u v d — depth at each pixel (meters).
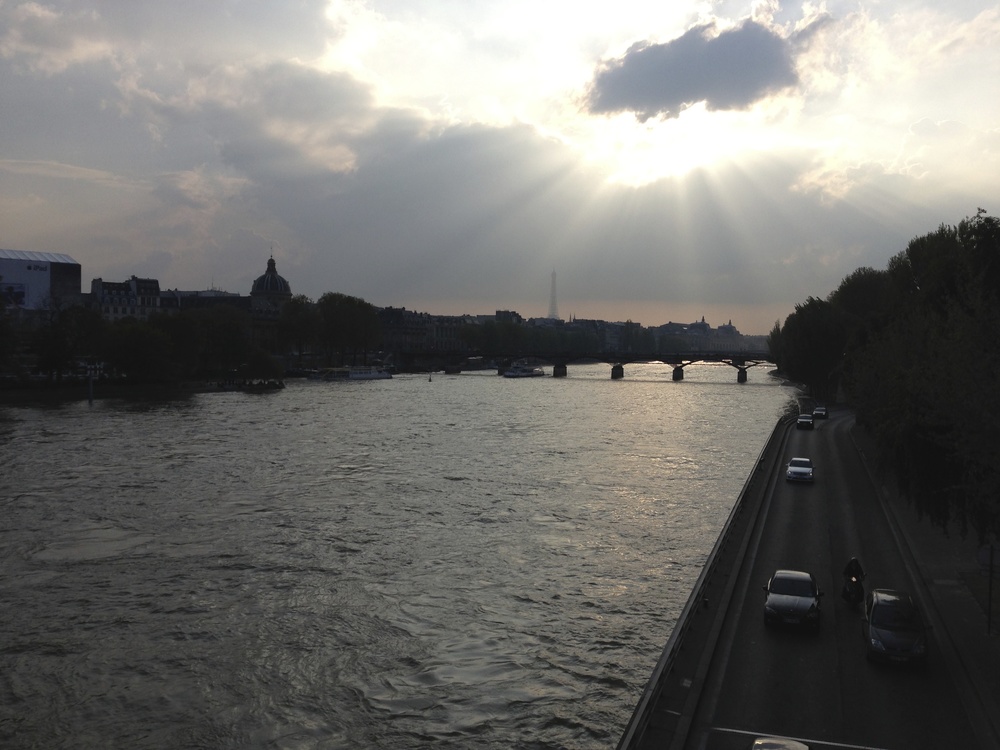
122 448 113.44
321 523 71.62
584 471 96.81
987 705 30.72
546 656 44.25
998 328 38.66
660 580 56.03
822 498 68.81
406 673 42.72
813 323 175.00
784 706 30.89
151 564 60.22
